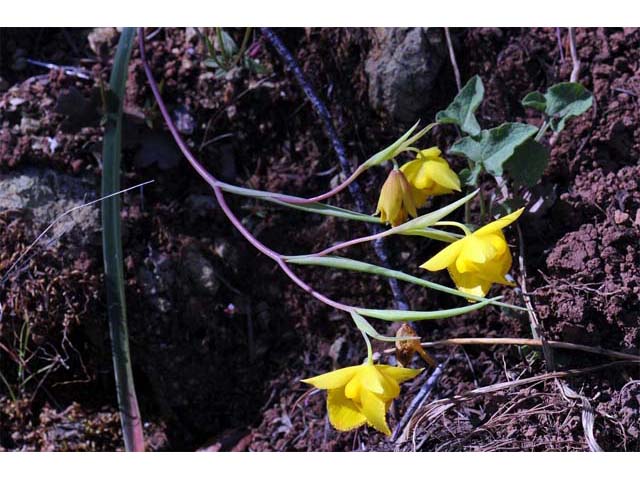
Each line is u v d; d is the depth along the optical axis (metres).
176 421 0.31
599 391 0.26
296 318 0.31
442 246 0.31
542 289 0.28
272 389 0.31
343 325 0.31
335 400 0.23
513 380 0.28
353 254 0.31
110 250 0.29
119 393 0.29
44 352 0.31
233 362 0.31
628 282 0.27
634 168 0.30
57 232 0.31
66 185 0.31
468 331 0.30
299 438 0.30
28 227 0.31
